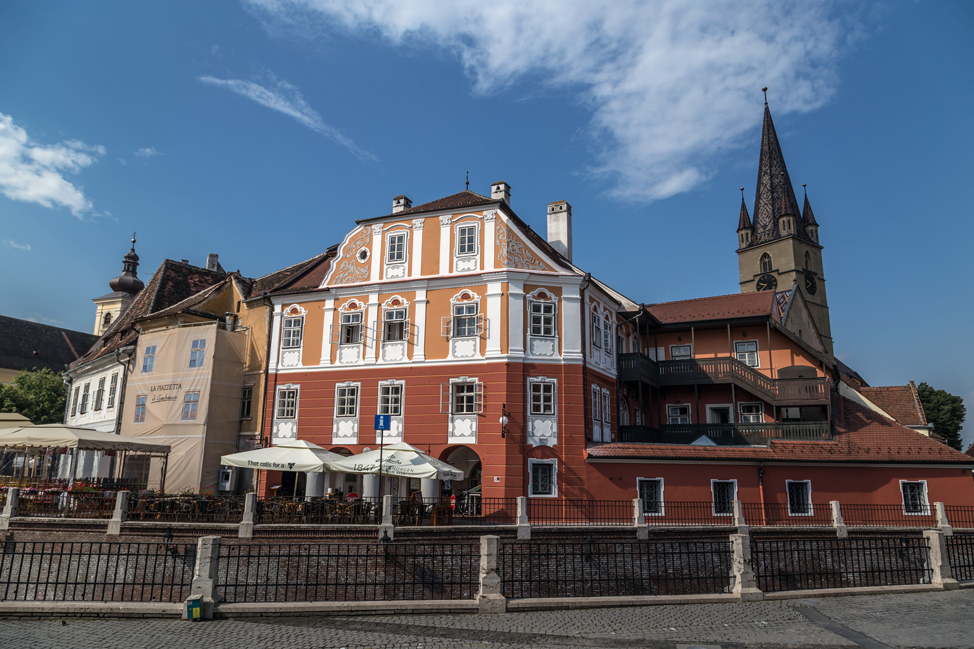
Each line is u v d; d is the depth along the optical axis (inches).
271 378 1246.3
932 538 658.8
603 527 816.9
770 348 1337.4
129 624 490.6
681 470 1050.7
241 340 1314.0
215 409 1248.2
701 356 1455.5
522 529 793.6
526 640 446.9
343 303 1226.0
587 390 1110.4
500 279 1118.4
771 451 1075.3
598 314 1218.6
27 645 432.5
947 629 475.5
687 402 1393.9
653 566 819.4
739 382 1270.9
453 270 1160.8
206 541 525.7
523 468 1045.2
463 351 1116.5
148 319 1411.2
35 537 854.5
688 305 1553.9
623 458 1039.6
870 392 1635.1
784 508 1050.7
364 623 493.7
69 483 1148.5
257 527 777.6
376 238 1234.0
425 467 860.6
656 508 1034.1
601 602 553.3
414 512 870.4
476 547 779.4
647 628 480.4
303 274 1353.3
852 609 546.3
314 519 832.9
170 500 881.5
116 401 1441.9
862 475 1067.3
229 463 919.0
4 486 1074.7
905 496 1059.9
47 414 2198.6
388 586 742.5
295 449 935.0
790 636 458.0
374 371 1169.4
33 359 2741.1
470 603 532.4
